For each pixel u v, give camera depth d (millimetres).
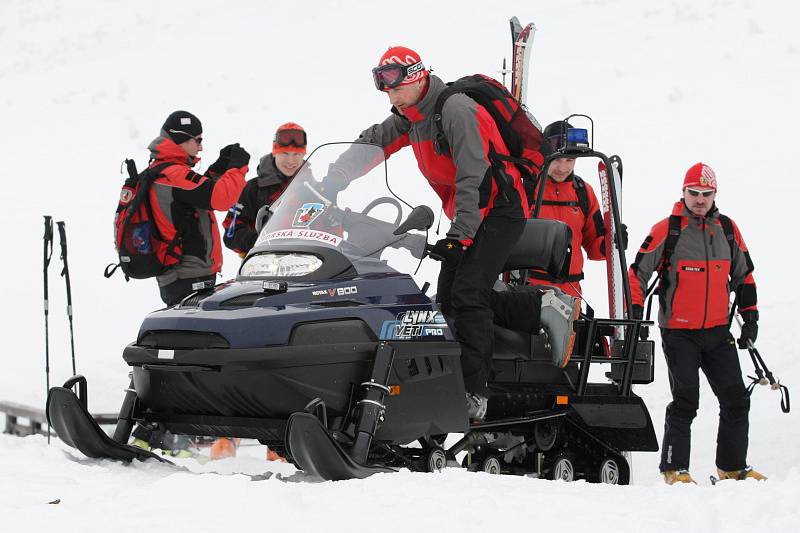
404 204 11438
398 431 10430
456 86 11812
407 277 10938
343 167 11453
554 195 16969
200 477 8523
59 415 10234
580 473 13859
